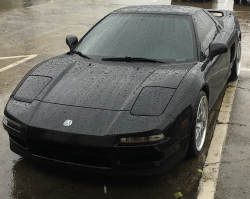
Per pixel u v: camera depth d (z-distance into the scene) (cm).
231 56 491
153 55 350
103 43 377
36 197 274
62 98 296
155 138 261
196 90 304
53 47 750
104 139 259
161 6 434
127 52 358
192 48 357
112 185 288
